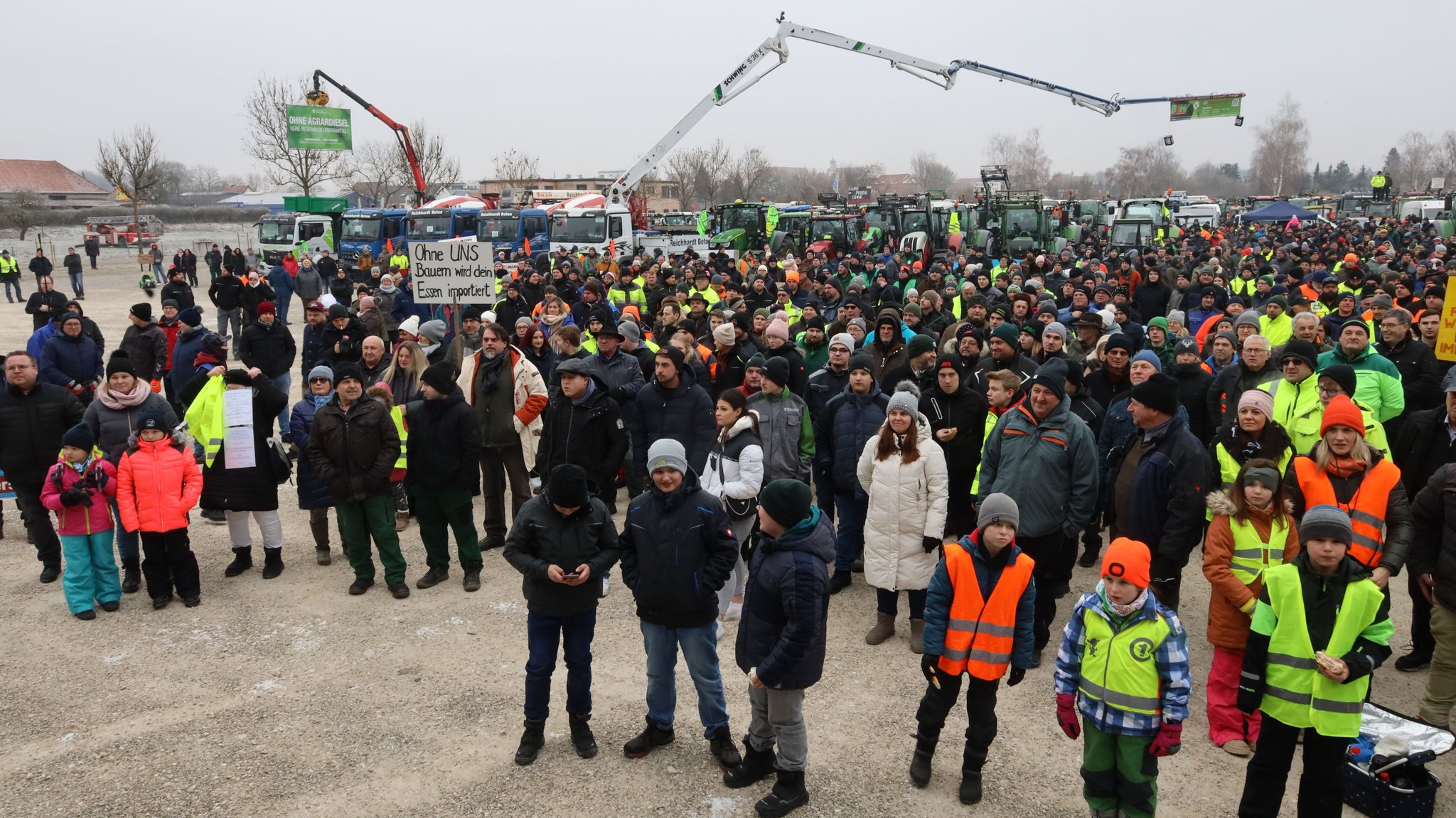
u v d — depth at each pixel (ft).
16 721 19.24
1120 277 60.64
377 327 40.24
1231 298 58.34
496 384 28.86
